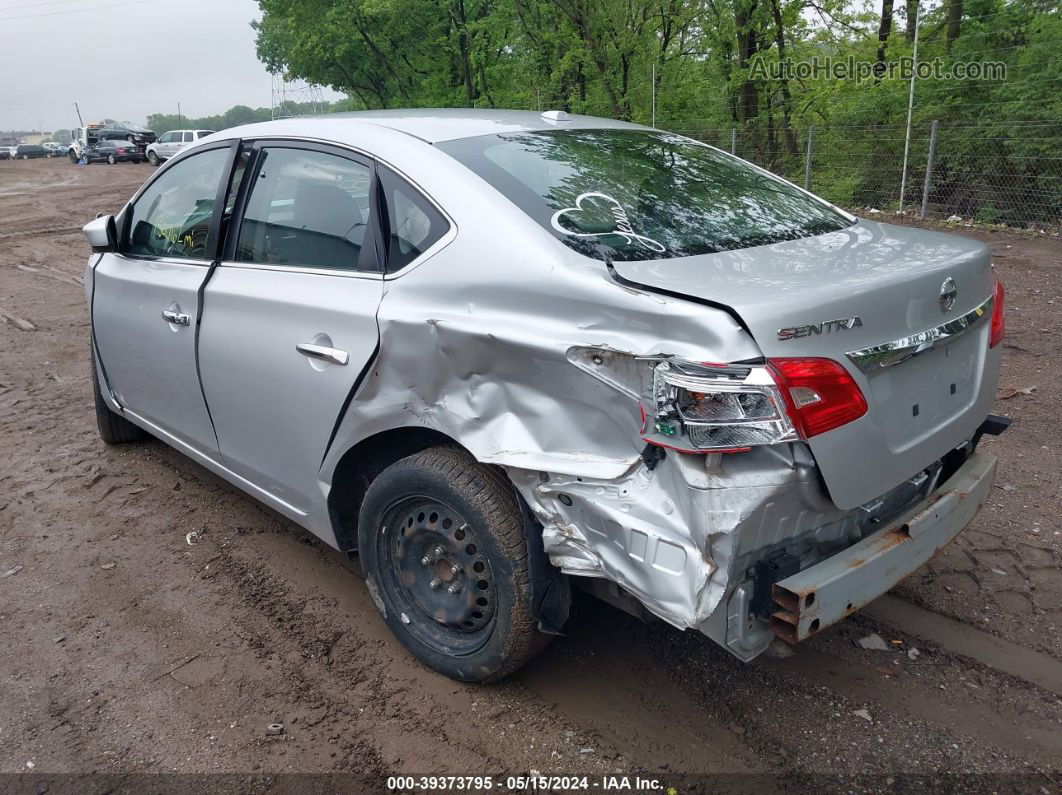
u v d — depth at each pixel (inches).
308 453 123.6
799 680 113.9
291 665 121.0
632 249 99.4
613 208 108.7
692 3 718.5
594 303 89.4
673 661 118.8
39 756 104.8
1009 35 526.0
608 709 109.7
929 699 109.7
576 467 90.7
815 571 88.1
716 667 117.2
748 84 709.3
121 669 121.3
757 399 80.2
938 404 101.4
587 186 113.0
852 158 569.6
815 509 87.0
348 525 127.3
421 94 1037.2
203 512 169.2
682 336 83.0
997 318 113.9
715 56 743.1
